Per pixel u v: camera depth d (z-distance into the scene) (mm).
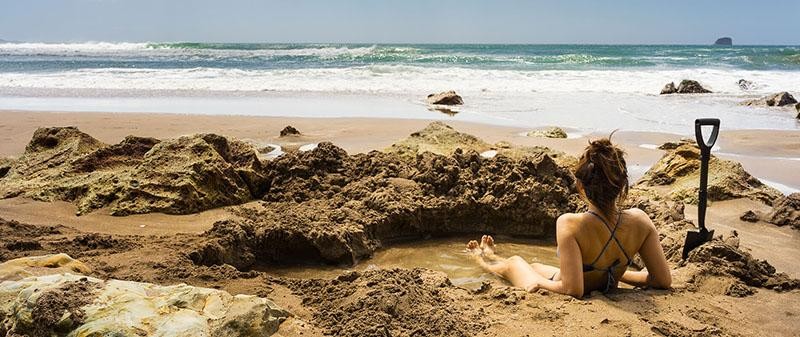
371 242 5871
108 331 3086
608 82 25391
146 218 6230
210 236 5402
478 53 50344
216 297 3525
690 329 3730
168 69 29406
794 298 4324
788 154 10750
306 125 13359
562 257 4289
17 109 16266
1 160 8375
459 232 6445
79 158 7371
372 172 7066
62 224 6020
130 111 15867
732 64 36750
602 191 4234
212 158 6898
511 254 5828
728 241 5180
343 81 24641
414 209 6152
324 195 6805
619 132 13031
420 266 5453
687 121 14977
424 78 25844
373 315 3736
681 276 4629
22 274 3930
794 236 6031
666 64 35875
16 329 3285
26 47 85750
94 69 29734
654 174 8234
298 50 55219
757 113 16797
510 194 6355
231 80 24578
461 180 6543
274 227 5520
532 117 15359
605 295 4332
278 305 3949
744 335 3736
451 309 3926
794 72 31688
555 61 36469
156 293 3598
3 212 6316
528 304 4082
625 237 4309
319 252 5484
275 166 7219
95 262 4660
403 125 13469
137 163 7516
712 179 7531
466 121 14391
